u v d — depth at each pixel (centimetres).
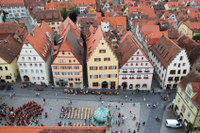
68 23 9525
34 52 6719
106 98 6706
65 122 5544
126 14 16600
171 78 7075
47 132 3091
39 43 7312
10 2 14850
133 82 7131
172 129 5453
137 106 6341
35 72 7131
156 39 8750
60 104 6319
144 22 11306
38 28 8094
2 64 6919
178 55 6600
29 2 15600
